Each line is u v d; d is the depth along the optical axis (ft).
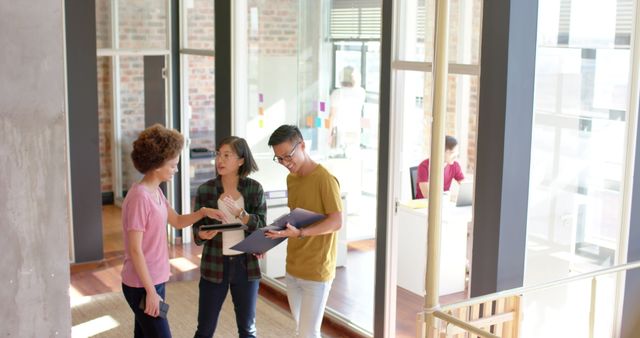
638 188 16.78
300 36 20.63
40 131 6.44
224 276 14.33
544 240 15.74
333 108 19.62
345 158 19.38
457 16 15.43
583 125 15.90
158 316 12.44
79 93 24.25
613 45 16.03
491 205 14.34
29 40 6.30
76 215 24.64
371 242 19.01
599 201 16.51
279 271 22.75
